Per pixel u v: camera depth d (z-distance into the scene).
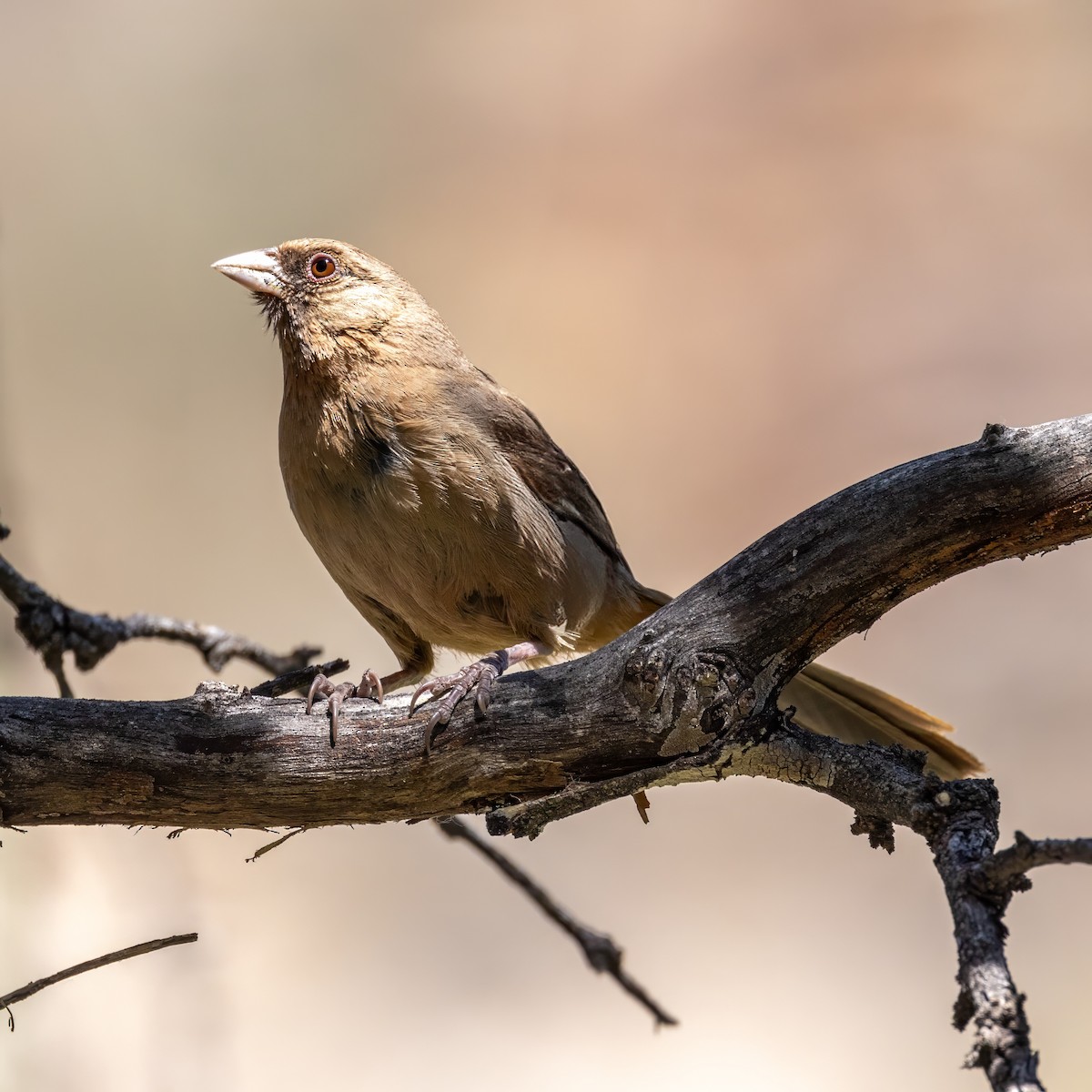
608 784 5.45
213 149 15.20
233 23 15.72
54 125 14.79
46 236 14.35
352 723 5.58
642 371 15.38
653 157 16.48
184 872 10.30
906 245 15.89
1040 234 15.80
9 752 5.41
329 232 15.46
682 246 16.05
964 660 13.29
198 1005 8.97
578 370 15.39
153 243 14.65
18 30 14.95
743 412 15.13
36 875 9.29
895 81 16.66
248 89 15.55
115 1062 8.76
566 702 5.51
